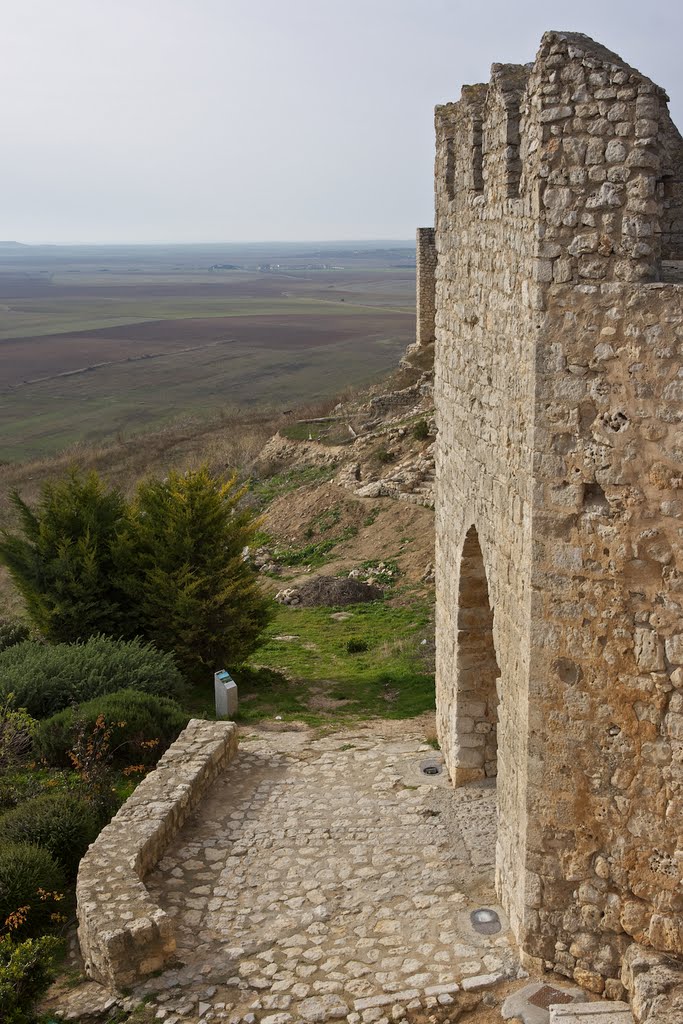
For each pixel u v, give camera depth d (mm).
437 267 12289
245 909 9211
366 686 17922
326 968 8078
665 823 7082
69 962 8680
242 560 19672
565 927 7488
